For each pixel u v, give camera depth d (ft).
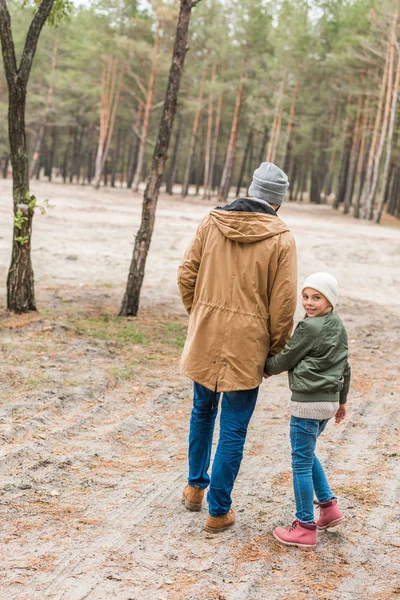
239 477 15.06
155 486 14.29
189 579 10.44
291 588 10.27
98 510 12.95
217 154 227.61
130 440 17.40
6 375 21.81
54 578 10.30
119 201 128.67
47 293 39.37
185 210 124.57
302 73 154.10
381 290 53.52
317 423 11.70
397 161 175.94
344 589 10.28
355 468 15.79
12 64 29.37
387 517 12.99
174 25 148.36
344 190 204.33
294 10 147.02
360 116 157.58
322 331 11.45
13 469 14.66
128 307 33.86
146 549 11.41
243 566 10.91
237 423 11.98
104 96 163.12
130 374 23.41
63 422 18.16
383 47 133.28
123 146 240.32
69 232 71.56
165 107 32.04
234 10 152.15
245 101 163.12
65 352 25.55
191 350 12.09
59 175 245.65
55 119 184.85
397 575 10.76
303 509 11.66
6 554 10.99
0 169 198.08
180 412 20.08
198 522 12.61
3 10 28.71
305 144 182.29
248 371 11.71
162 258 59.88
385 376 25.75
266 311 11.85
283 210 153.38
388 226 131.34
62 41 167.12
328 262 66.59
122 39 143.64
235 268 11.78
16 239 31.12
